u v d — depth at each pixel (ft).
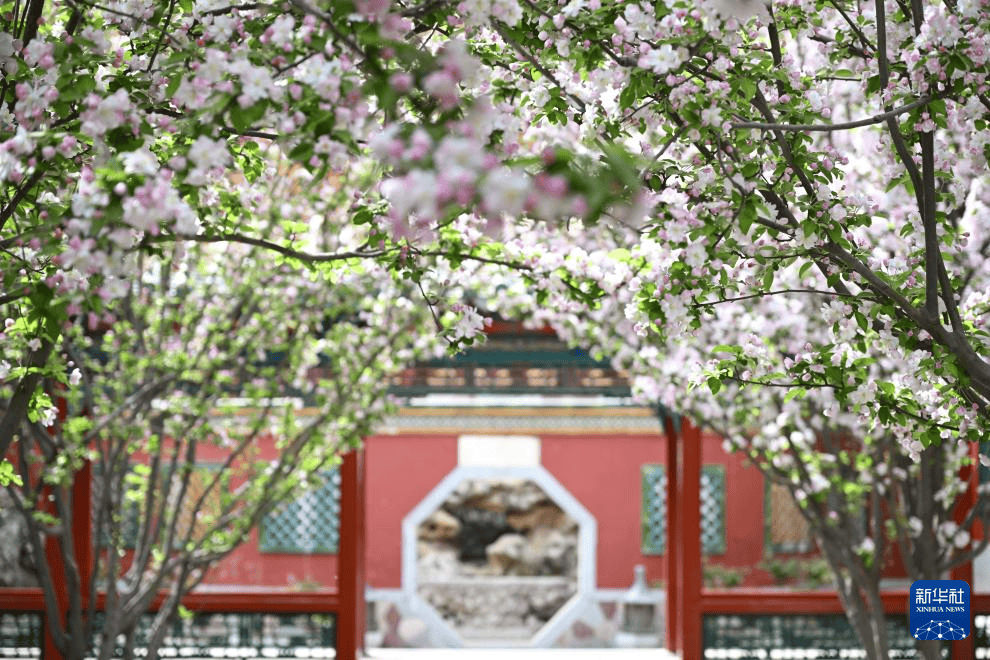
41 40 14.03
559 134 20.02
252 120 11.44
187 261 29.96
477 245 17.71
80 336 30.89
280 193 32.53
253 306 32.24
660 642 61.36
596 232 23.85
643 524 63.41
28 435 30.27
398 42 11.22
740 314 27.32
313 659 40.11
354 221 15.42
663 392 32.71
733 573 58.34
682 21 13.50
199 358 31.35
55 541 38.06
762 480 60.75
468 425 63.57
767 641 40.27
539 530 76.13
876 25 15.70
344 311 34.24
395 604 63.21
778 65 15.28
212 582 59.36
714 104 13.92
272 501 33.68
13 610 38.09
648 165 14.62
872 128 20.75
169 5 14.12
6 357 16.79
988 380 14.89
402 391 46.37
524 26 14.24
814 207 14.57
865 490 32.89
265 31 12.14
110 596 31.86
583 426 63.67
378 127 12.39
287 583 59.72
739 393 31.24
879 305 15.28
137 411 31.50
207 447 56.18
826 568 57.52
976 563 41.57
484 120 11.46
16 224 15.57
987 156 15.21
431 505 63.87
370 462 64.03
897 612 39.70
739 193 14.39
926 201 14.73
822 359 16.51
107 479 31.99
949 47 13.83
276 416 35.58
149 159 11.10
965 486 33.12
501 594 72.90
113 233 10.82
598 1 13.60
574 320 31.50
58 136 12.00
